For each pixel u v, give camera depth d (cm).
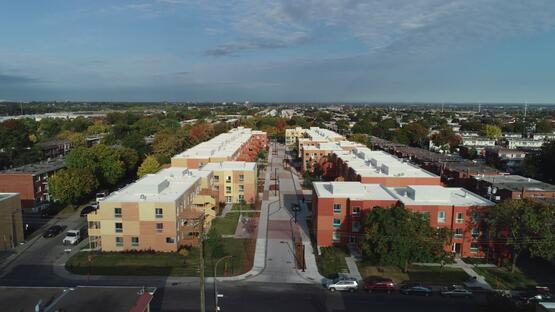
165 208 5697
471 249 5656
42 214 7638
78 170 8119
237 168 8719
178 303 4334
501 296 4138
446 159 11100
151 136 18150
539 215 4928
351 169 7944
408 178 7050
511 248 5250
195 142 15275
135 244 5781
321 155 11488
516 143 15025
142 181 6538
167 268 5228
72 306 2895
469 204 5644
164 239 5753
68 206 8150
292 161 14325
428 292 4581
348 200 5934
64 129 18925
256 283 4866
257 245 6100
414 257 5062
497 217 5241
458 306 4356
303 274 5131
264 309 4247
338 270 5203
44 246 6028
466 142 15912
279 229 6850
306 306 4331
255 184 8975
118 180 9662
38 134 16912
